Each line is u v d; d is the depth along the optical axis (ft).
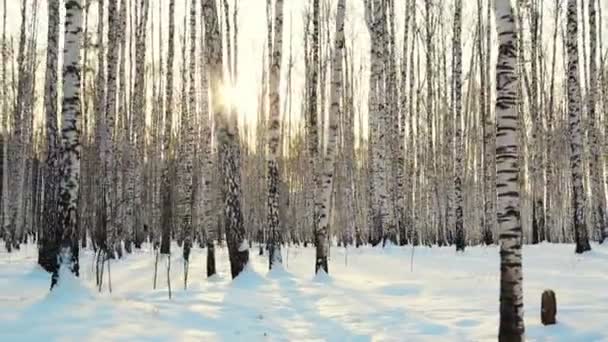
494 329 25.66
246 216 144.15
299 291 40.09
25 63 102.22
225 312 30.91
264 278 45.14
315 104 57.82
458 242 72.95
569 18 62.08
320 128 126.31
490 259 61.46
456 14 82.58
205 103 66.13
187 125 85.46
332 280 45.78
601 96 111.04
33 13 101.91
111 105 68.13
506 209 22.63
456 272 50.90
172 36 78.28
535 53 89.40
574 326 24.39
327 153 49.29
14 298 32.14
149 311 28.96
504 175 22.81
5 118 102.32
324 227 48.03
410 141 115.65
